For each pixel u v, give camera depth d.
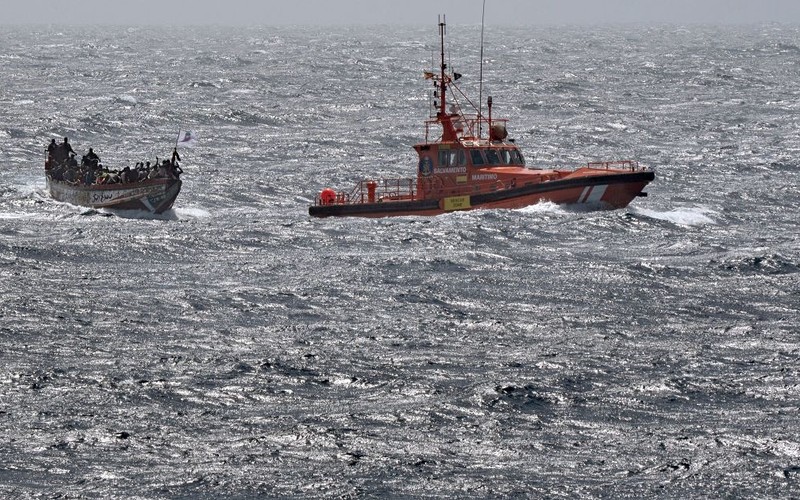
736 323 77.50
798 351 70.94
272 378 66.62
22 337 74.19
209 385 65.44
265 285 88.00
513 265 95.12
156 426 59.62
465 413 61.28
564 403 62.69
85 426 59.53
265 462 55.28
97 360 69.81
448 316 79.38
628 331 75.81
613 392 64.19
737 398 63.16
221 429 59.31
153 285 88.00
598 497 51.78
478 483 53.16
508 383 65.25
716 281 88.88
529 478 53.56
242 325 77.38
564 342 73.38
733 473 53.75
